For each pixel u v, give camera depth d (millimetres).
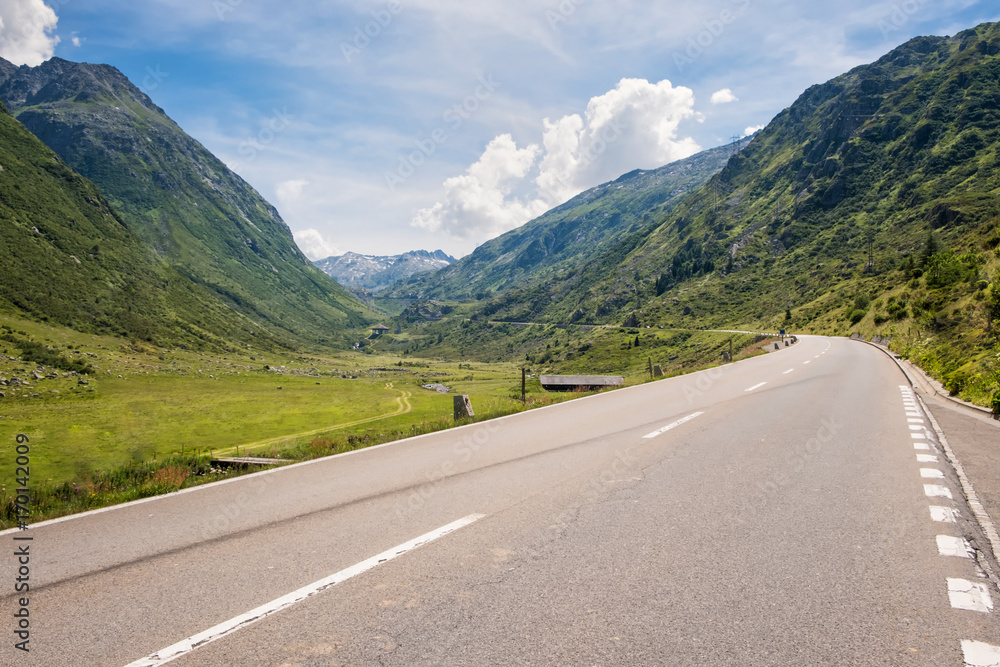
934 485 6871
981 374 16516
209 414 42781
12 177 158625
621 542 4992
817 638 3379
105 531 5641
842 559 4598
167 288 178250
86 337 105438
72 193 181375
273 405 49531
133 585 4234
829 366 28484
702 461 8258
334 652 3217
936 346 28859
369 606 3807
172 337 136750
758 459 8367
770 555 4680
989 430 10961
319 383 91188
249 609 3795
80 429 34094
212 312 190750
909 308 51656
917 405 14609
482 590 4039
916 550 4789
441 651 3219
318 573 4410
